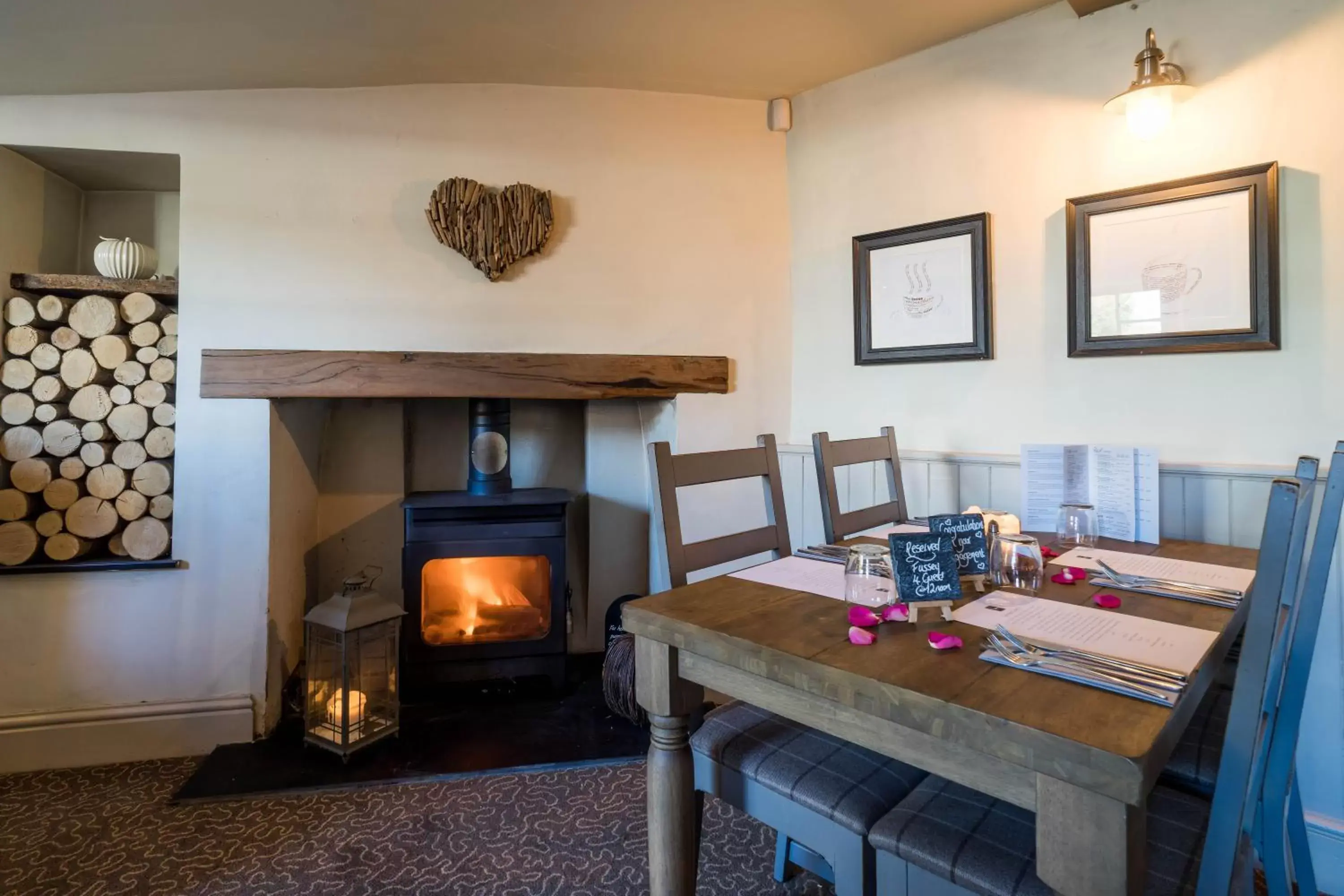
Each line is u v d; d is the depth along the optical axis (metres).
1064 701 0.80
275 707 2.38
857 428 2.62
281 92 2.38
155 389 2.30
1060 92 2.12
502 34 2.15
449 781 2.06
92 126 2.24
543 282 2.58
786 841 1.60
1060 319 2.14
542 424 3.10
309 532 2.75
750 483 2.78
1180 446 1.93
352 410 2.90
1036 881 0.88
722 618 1.13
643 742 2.29
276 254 2.37
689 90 2.67
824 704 0.96
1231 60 1.84
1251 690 0.78
